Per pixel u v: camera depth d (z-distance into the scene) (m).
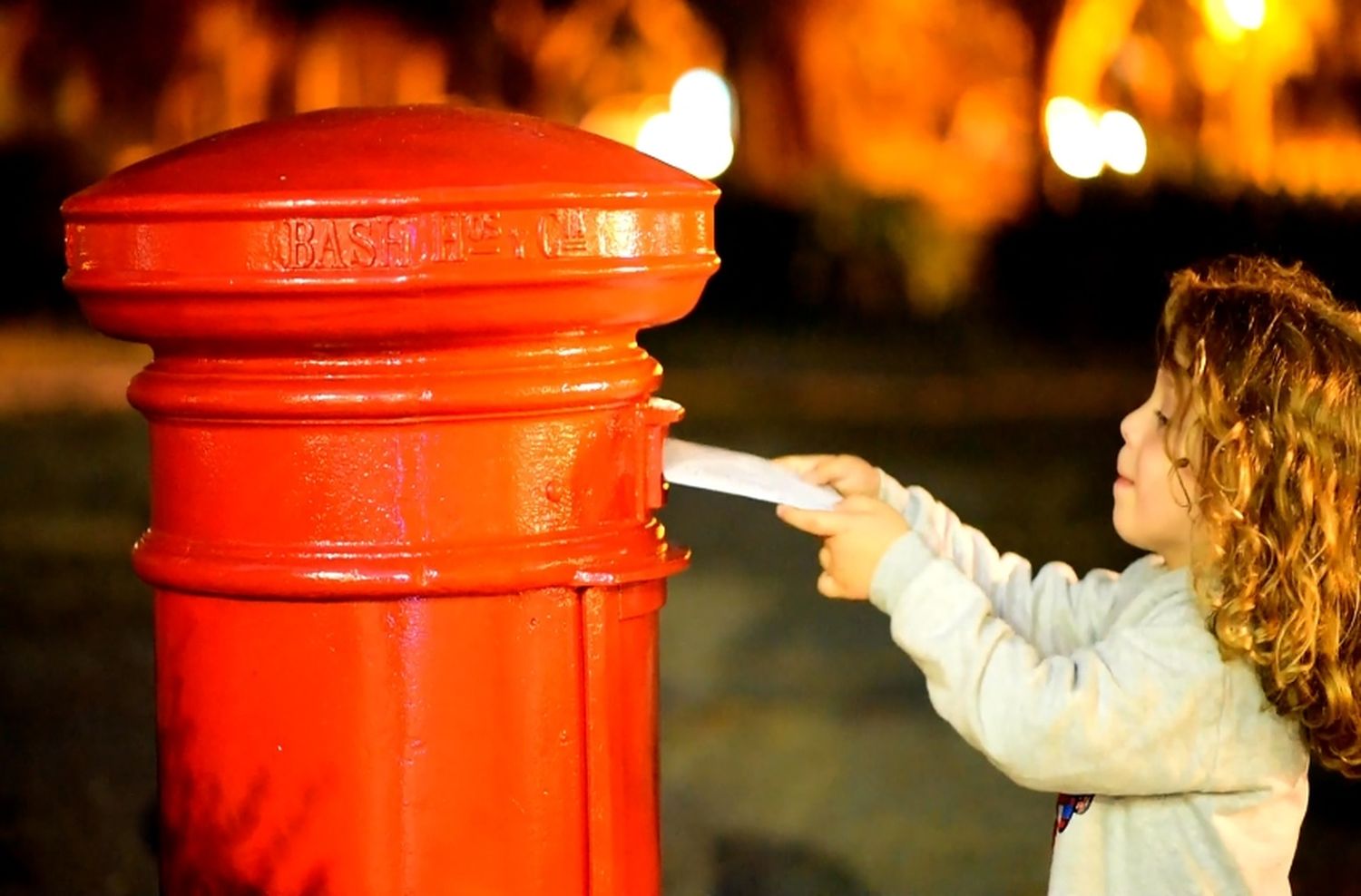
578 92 13.77
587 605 1.78
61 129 12.98
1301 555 1.96
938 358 11.31
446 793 1.74
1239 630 1.96
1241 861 2.04
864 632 5.79
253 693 1.75
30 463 8.49
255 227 1.60
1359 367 2.03
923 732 4.88
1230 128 12.16
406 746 1.73
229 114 13.37
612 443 1.82
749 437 8.91
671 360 11.34
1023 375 10.74
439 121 1.77
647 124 13.70
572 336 1.75
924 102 13.23
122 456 8.72
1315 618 1.96
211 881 1.80
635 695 1.87
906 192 13.07
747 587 6.31
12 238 12.71
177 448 1.76
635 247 1.72
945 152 13.08
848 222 13.04
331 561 1.70
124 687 5.38
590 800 1.81
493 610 1.74
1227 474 1.98
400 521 1.71
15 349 11.34
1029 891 3.84
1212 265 2.21
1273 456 1.98
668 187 1.76
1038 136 12.73
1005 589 2.37
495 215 1.62
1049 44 12.81
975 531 2.42
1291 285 2.14
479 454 1.72
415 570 1.70
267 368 1.69
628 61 13.72
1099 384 10.48
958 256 12.81
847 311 12.77
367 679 1.73
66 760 4.74
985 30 12.97
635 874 1.88
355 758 1.74
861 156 13.34
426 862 1.75
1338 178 11.95
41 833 4.23
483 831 1.76
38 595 6.33
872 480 2.37
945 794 4.41
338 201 1.59
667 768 4.59
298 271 1.60
